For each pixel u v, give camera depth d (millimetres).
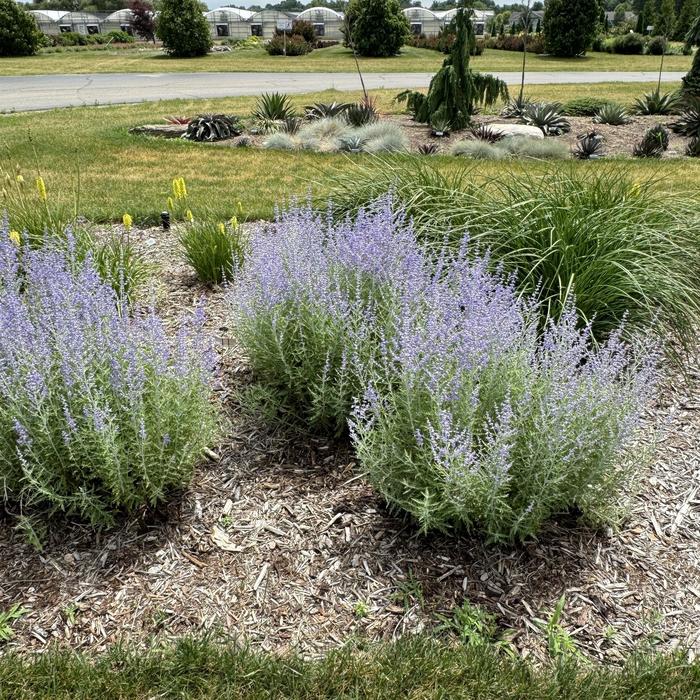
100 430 2459
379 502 2988
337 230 4262
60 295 3197
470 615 2449
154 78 27781
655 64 36750
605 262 4023
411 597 2537
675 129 14727
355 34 39094
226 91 23297
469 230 4574
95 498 2666
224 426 3400
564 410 2576
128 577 2592
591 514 2799
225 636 2363
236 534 2805
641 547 2789
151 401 2723
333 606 2498
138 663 2234
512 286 3428
